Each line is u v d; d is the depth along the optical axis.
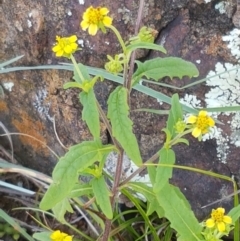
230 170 0.37
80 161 0.28
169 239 0.38
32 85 0.39
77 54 0.36
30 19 0.37
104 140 0.37
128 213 0.41
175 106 0.29
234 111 0.35
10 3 0.37
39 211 0.42
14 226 0.38
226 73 0.34
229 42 0.33
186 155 0.37
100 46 0.35
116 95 0.27
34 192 0.42
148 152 0.38
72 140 0.39
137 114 0.36
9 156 0.44
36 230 0.42
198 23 0.34
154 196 0.31
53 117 0.39
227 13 0.33
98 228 0.41
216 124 0.36
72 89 0.37
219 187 0.38
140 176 0.38
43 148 0.43
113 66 0.27
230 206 0.38
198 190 0.38
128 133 0.26
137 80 0.29
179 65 0.29
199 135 0.27
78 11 0.35
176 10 0.34
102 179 0.29
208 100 0.35
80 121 0.38
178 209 0.28
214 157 0.37
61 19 0.36
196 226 0.27
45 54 0.37
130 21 0.34
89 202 0.33
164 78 0.35
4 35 0.39
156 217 0.39
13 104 0.42
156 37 0.35
